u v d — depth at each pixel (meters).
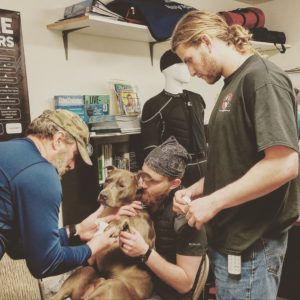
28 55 2.44
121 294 1.23
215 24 1.34
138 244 1.25
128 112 2.82
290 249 2.68
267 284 1.29
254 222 1.26
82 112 2.59
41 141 1.27
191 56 1.38
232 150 1.27
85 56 2.75
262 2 4.22
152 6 2.68
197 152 2.69
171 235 1.35
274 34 3.88
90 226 1.45
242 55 1.33
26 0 2.40
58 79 2.61
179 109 2.66
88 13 2.31
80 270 1.30
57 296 1.27
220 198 1.17
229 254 1.31
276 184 1.13
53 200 1.14
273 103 1.13
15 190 1.13
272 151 1.12
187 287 1.31
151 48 3.20
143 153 2.67
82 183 2.50
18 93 2.39
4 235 1.22
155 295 1.31
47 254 1.14
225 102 1.29
